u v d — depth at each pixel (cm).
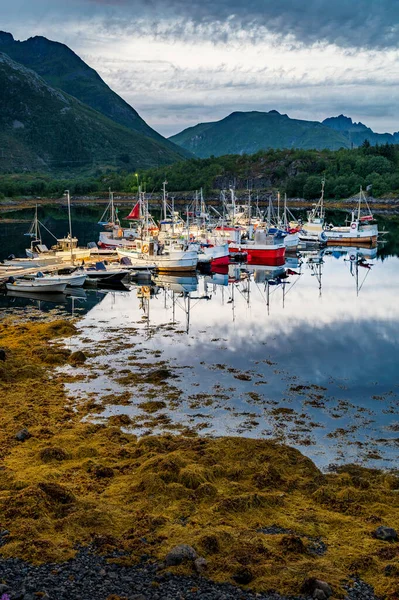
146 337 4291
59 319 4838
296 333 4431
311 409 2950
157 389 3203
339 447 2516
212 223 11981
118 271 6794
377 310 5225
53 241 11262
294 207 19825
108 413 2862
